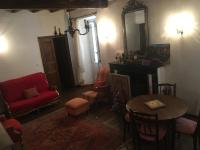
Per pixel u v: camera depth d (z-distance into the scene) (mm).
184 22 3551
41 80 5238
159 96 3195
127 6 4480
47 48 6043
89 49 6508
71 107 4230
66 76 6879
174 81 3977
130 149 2996
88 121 4082
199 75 3572
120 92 4488
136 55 4457
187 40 3592
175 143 3002
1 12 4840
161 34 3998
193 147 2883
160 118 2434
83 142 3326
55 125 4062
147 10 4098
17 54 5215
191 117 3734
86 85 6734
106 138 3369
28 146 3398
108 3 4973
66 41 6488
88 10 5641
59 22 6180
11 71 5125
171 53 3902
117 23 4914
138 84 4312
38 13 5609
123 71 4539
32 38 5516
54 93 5039
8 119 3945
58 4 4062
